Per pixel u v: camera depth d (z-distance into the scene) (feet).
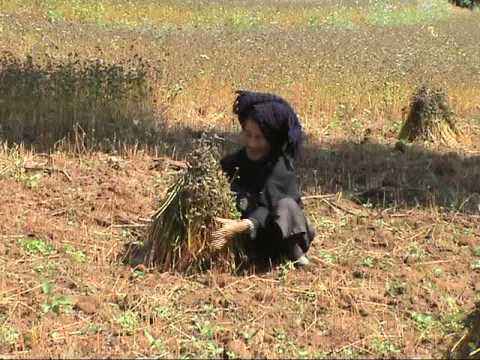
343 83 32.14
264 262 15.49
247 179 15.19
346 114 29.48
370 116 29.63
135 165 20.97
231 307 13.52
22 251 15.11
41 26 41.52
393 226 18.01
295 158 15.23
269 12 57.82
